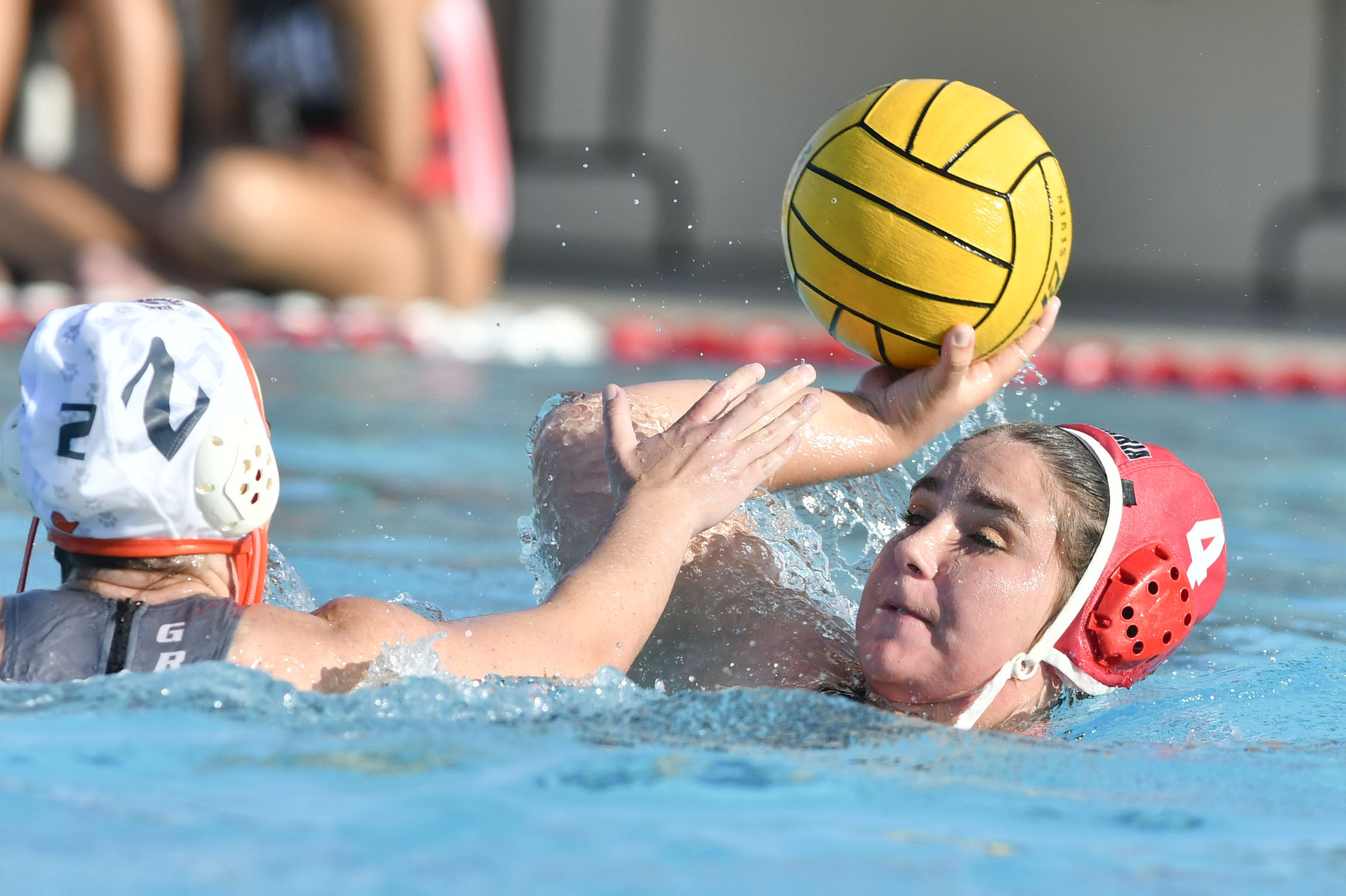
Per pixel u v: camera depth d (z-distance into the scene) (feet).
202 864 16.94
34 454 23.11
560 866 17.29
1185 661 34.65
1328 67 192.65
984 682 25.84
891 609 26.32
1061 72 201.26
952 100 30.09
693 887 16.81
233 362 24.14
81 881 16.42
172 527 23.61
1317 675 31.63
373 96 118.32
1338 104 192.65
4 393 71.10
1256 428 86.79
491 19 201.05
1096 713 27.12
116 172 113.19
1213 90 196.95
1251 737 26.16
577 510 31.07
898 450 31.24
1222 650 36.42
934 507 26.86
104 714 21.88
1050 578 25.96
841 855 18.15
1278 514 58.49
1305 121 194.18
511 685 23.90
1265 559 49.49
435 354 104.73
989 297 29.55
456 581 41.11
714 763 21.61
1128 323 147.43
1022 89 202.49
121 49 115.65
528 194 202.59
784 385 27.73
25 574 24.72
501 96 202.90
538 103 204.33
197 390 23.45
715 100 206.28
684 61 206.08
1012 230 29.30
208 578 24.50
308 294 116.26
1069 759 23.48
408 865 17.13
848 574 35.22
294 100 119.55
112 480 22.90
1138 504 26.99
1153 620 26.68
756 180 206.69
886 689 26.30
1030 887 17.47
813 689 27.40
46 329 23.66
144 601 23.80
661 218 201.05
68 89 135.13
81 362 23.16
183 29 133.90
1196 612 27.68
